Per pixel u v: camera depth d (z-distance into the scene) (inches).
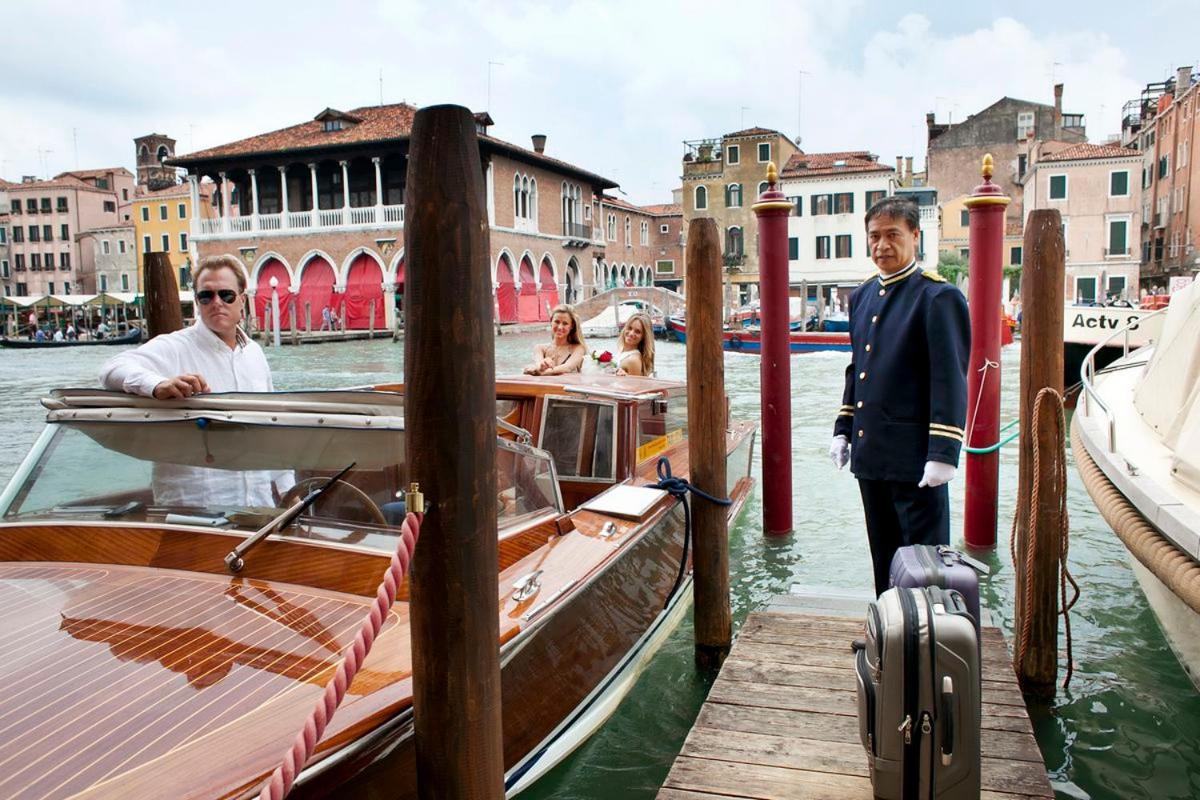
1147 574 177.0
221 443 112.8
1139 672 157.9
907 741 86.5
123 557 107.5
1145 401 214.4
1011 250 1781.5
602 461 183.0
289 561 104.3
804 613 160.9
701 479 164.1
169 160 1451.8
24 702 77.7
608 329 1069.8
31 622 92.2
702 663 167.5
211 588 100.9
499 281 1416.1
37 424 490.3
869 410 135.8
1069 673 143.7
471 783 79.7
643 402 192.5
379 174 1400.1
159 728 75.1
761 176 1690.5
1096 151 1588.3
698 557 166.7
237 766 70.6
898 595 89.8
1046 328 147.6
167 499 112.8
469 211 74.1
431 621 77.4
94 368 992.2
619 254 2055.9
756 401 543.8
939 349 126.0
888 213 132.6
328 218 1421.0
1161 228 1673.2
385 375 717.9
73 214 2647.6
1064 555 140.4
